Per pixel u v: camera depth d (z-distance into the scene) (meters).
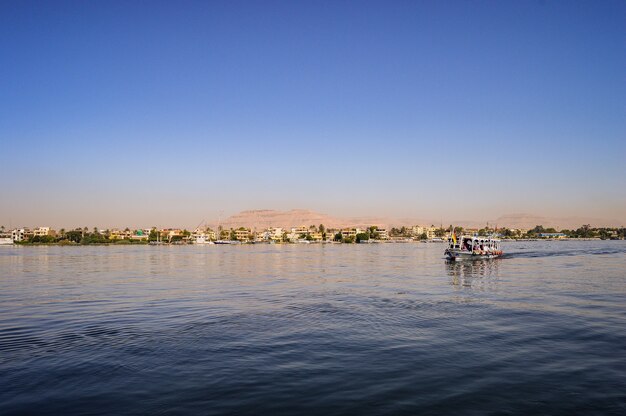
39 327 24.78
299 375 16.16
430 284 46.25
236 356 18.56
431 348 19.61
